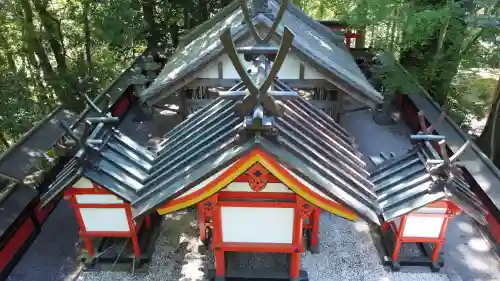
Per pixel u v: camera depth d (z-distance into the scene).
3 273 9.52
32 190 10.82
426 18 14.19
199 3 23.52
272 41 10.31
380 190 8.91
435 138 8.95
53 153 12.42
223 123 7.63
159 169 8.02
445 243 10.36
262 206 7.49
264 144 5.88
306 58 10.33
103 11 17.67
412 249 10.01
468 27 15.93
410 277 9.40
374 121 16.75
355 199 6.87
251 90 5.91
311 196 6.54
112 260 9.80
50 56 22.56
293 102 8.36
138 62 19.67
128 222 9.07
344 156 7.85
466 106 18.75
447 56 17.09
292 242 8.14
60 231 11.00
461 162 11.92
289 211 7.62
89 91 19.33
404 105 17.23
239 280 9.09
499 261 9.85
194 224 11.01
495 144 17.38
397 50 18.09
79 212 8.97
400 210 8.22
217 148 6.89
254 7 10.79
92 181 8.07
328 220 11.09
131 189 8.14
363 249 10.14
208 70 11.54
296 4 23.42
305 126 7.84
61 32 18.67
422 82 18.19
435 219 8.76
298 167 6.10
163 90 11.27
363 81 11.77
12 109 15.48
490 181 11.10
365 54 20.38
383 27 19.66
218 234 8.08
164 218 11.23
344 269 9.56
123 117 16.98
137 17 19.55
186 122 9.17
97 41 21.05
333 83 10.72
